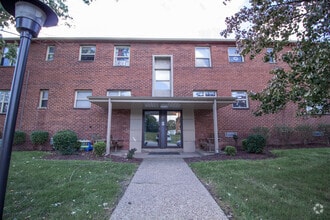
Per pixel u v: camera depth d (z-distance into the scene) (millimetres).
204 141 9656
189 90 10359
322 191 3701
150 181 4414
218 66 10711
